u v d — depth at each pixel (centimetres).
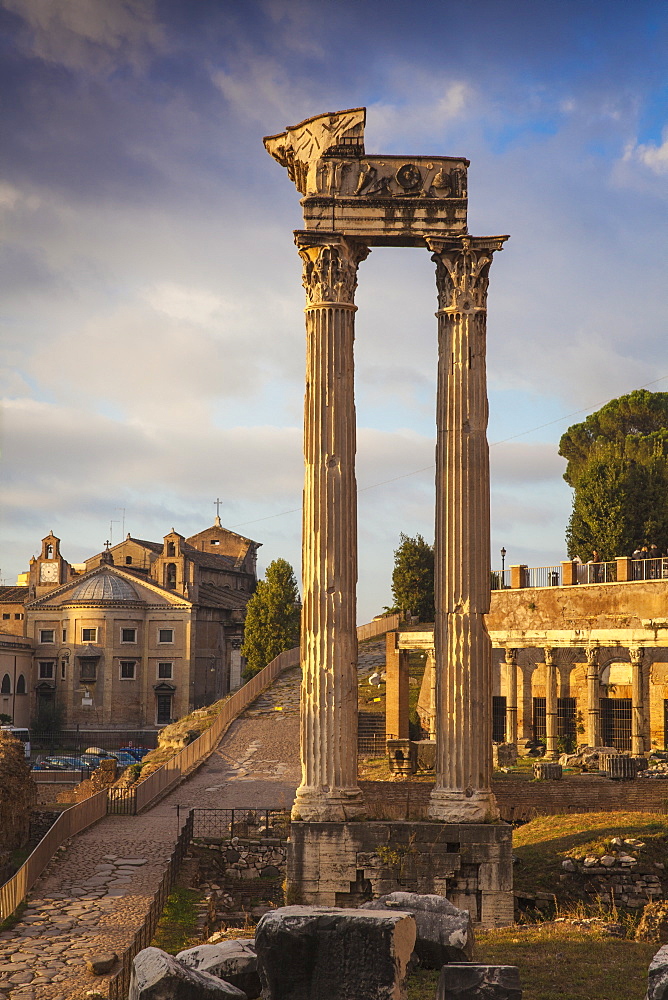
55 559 13250
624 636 5412
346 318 2502
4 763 4547
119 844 4022
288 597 10969
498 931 2216
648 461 8550
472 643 2411
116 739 11544
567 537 8781
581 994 1670
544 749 5900
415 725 6794
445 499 2467
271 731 6962
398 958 1280
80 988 2305
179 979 1250
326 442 2452
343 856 2348
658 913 2378
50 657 12075
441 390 2511
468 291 2508
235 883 3622
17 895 3098
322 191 2528
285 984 1307
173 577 12425
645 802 3625
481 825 2338
